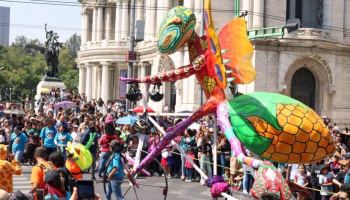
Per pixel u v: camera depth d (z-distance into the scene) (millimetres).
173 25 18484
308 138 17672
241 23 18906
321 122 18156
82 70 106938
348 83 62938
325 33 61281
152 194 27125
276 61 59438
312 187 24656
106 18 103062
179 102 66125
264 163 15648
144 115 21281
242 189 27391
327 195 24078
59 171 15883
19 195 12688
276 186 15078
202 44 18891
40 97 77250
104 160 29203
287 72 59719
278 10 62062
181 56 65250
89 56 98312
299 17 67812
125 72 93750
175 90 72000
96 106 68688
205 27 17906
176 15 18516
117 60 93438
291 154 17766
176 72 19031
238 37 18969
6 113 51156
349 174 22234
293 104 18141
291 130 17516
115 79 97375
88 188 15773
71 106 54031
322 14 65125
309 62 60750
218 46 17547
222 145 30859
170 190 28719
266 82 59000
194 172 32656
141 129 21062
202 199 26016
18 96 182875
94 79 100562
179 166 33875
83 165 20125
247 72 18797
